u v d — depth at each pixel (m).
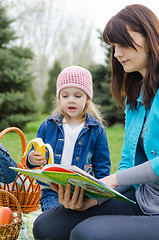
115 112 12.45
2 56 11.84
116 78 1.93
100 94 12.57
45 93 20.67
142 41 1.62
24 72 12.28
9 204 2.53
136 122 1.78
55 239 1.74
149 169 1.52
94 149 2.46
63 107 2.37
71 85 2.32
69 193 1.58
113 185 1.62
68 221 1.74
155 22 1.62
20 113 12.20
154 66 1.63
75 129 2.42
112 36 1.62
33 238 1.99
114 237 1.39
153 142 1.62
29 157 2.22
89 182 1.38
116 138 9.68
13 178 2.23
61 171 1.49
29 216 2.36
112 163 5.42
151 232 1.39
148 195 1.66
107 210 1.75
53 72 20.69
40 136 2.50
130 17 1.61
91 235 1.42
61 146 2.39
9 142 7.96
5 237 1.70
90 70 13.16
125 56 1.66
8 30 12.53
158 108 1.62
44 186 2.32
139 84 1.85
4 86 12.19
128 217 1.49
